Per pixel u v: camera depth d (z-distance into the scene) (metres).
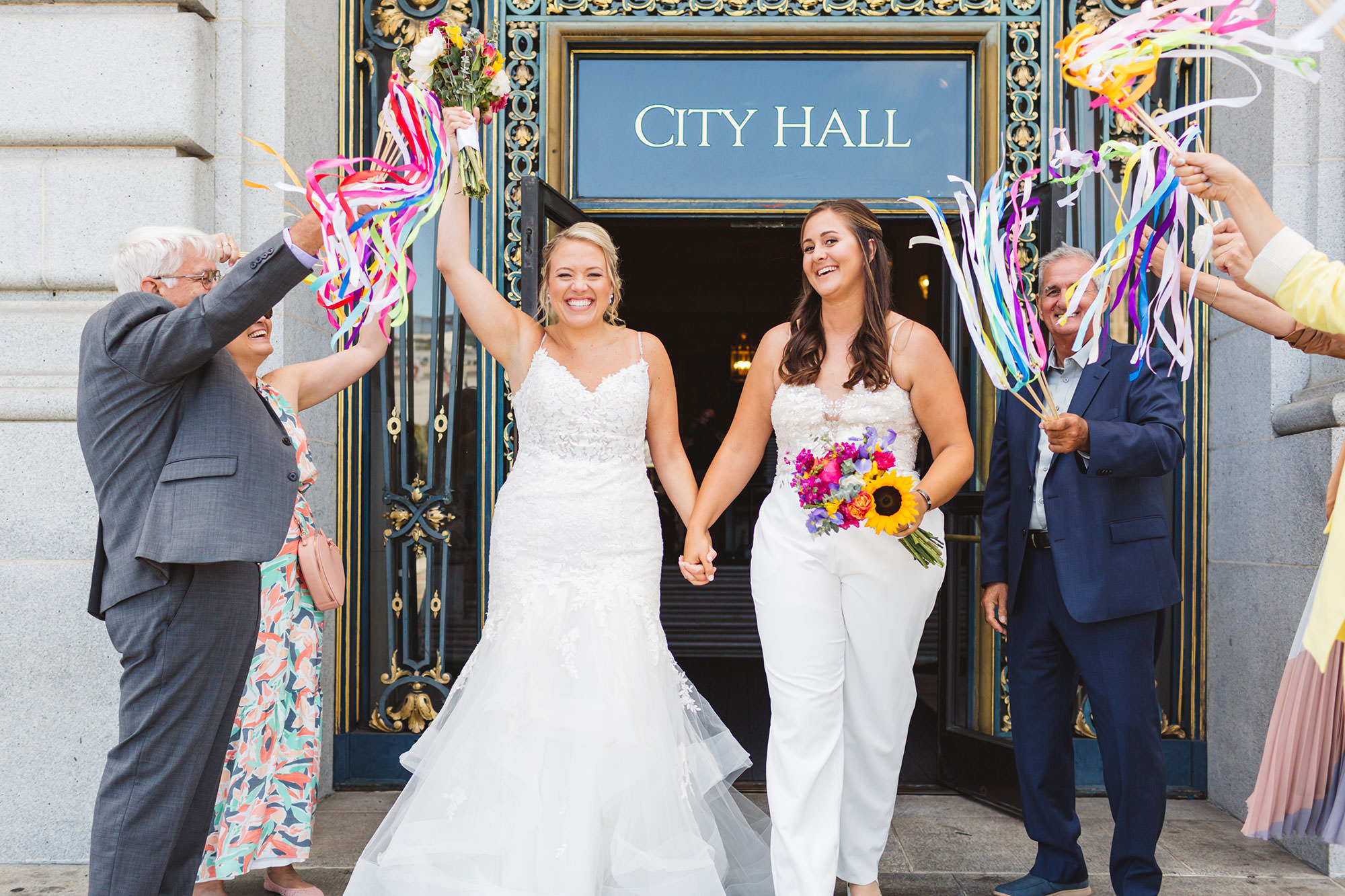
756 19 3.64
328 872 2.82
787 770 2.29
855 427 2.34
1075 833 2.56
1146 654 2.38
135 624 1.93
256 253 1.87
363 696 3.73
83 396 1.97
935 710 4.59
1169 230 1.82
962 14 3.63
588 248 2.49
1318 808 1.72
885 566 2.30
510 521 2.49
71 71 3.17
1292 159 3.18
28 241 3.13
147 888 1.93
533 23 3.67
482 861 2.21
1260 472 3.17
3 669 2.92
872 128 3.72
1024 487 2.56
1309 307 1.56
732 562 7.90
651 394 2.64
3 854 2.91
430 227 3.75
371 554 3.75
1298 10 3.19
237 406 2.03
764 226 3.85
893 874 2.79
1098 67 1.63
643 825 2.28
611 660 2.37
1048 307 2.49
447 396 3.74
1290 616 2.98
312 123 3.58
